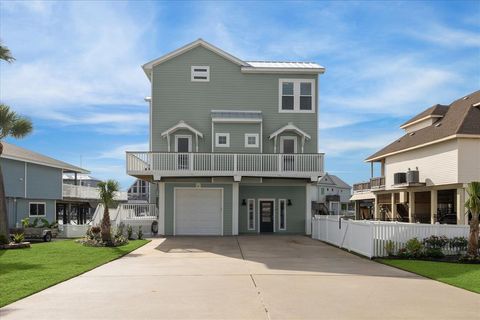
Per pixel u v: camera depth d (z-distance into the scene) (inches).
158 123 1040.8
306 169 978.7
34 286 397.7
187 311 310.3
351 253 675.4
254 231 1053.2
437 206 1215.6
